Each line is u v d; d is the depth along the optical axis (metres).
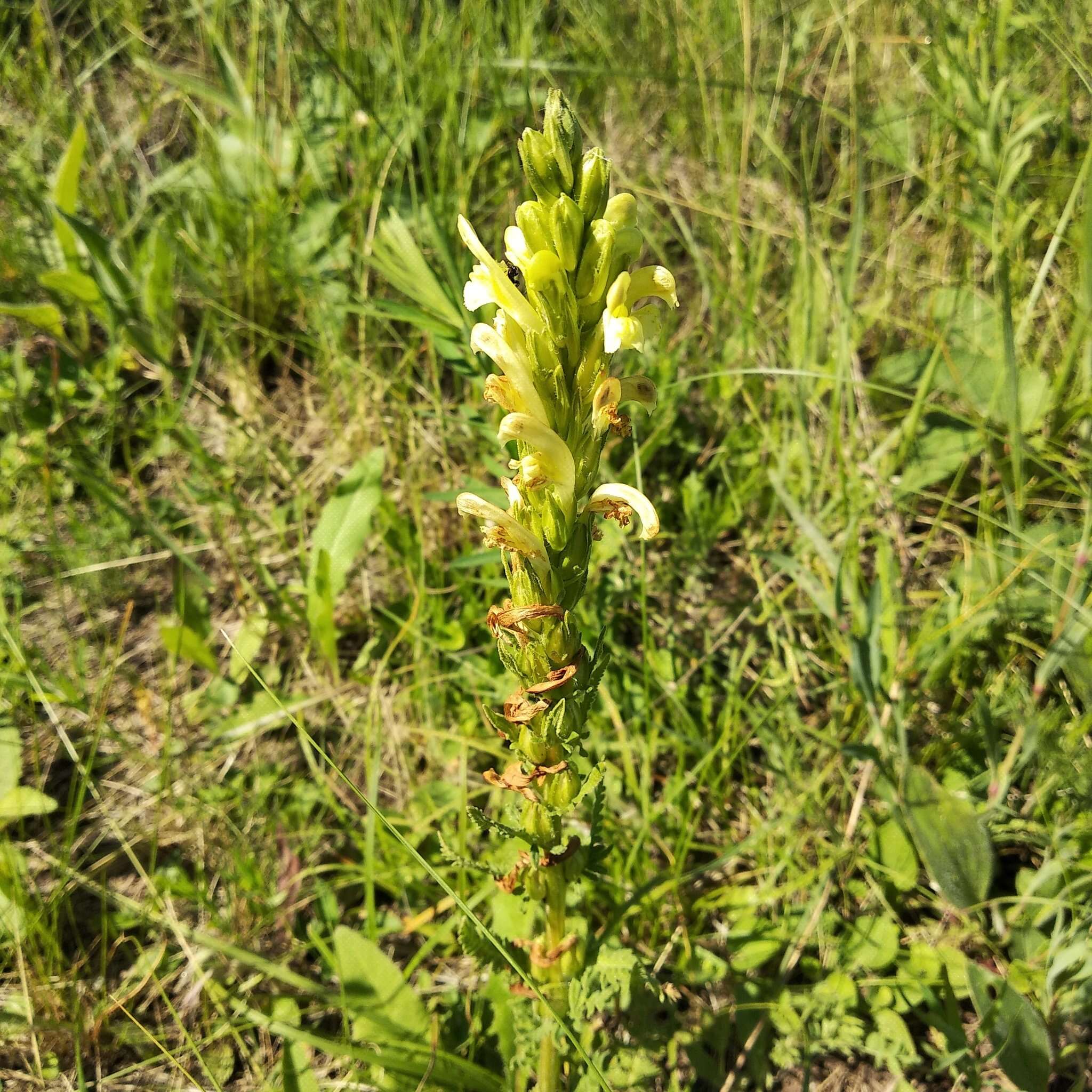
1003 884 0.41
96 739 0.41
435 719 0.45
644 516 0.25
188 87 0.61
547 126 0.22
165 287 0.58
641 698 0.45
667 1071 0.37
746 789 0.43
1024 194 0.53
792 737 0.43
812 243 0.50
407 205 0.59
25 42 0.76
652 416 0.51
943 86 0.55
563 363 0.24
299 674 0.49
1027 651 0.44
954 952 0.38
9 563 0.51
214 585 0.50
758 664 0.47
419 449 0.53
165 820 0.43
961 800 0.38
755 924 0.40
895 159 0.58
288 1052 0.35
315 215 0.61
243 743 0.46
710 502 0.51
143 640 0.51
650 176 0.63
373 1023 0.34
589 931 0.34
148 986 0.39
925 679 0.44
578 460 0.25
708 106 0.59
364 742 0.46
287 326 0.62
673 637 0.47
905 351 0.55
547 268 0.23
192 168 0.64
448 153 0.62
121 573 0.52
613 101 0.68
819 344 0.52
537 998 0.32
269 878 0.41
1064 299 0.51
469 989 0.38
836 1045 0.36
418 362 0.58
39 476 0.53
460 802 0.42
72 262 0.56
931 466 0.50
